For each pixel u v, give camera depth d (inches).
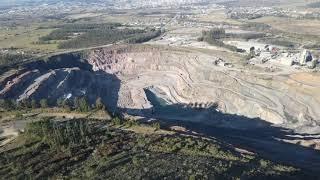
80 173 3922.2
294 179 4247.0
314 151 6264.8
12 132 5064.0
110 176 3821.4
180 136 5019.7
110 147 4483.3
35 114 5866.1
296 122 7652.6
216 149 4643.2
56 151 4377.5
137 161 4141.2
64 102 6786.4
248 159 4611.2
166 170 3929.6
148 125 5413.4
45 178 3833.7
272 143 6619.1
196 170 3946.9
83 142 4616.1
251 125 7721.5
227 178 3833.7
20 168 4008.4
